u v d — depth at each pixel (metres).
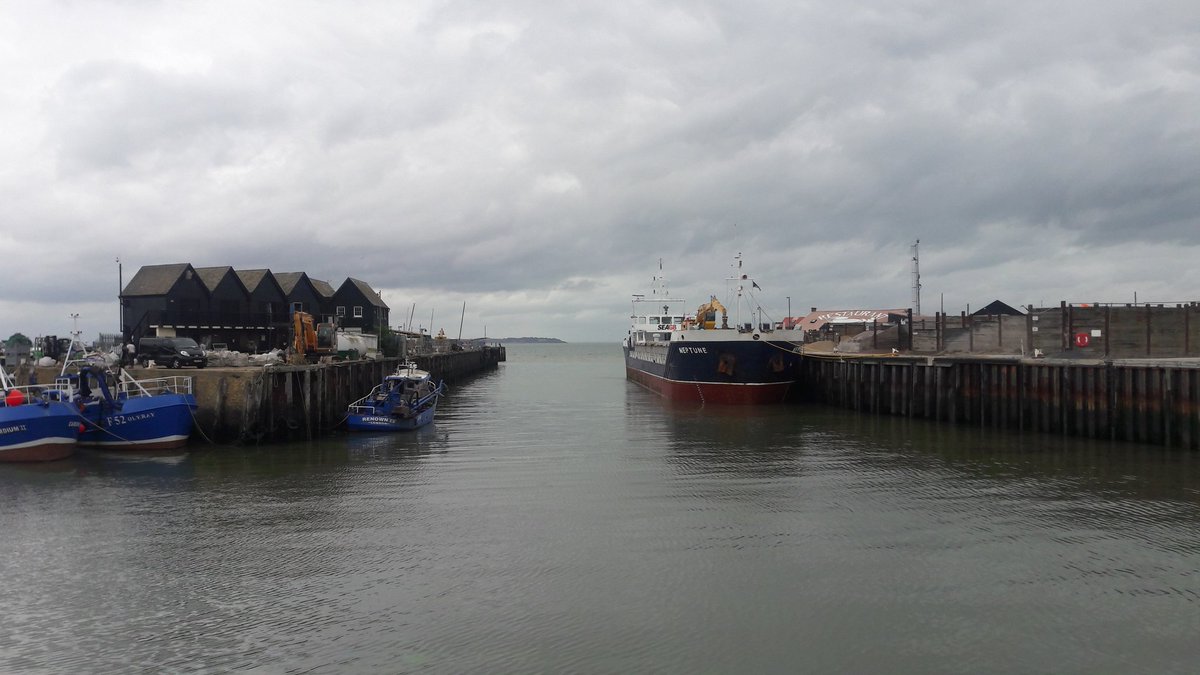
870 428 37.28
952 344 45.22
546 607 14.01
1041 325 38.28
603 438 35.12
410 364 46.59
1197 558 16.53
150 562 16.67
